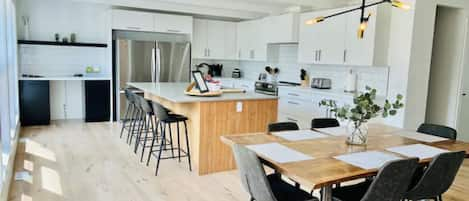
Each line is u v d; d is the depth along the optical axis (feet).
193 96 13.30
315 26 19.13
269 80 24.43
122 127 19.89
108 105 22.24
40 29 21.26
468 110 17.88
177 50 23.31
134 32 23.08
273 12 22.20
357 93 17.43
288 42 21.13
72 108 22.85
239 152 7.32
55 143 16.57
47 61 21.71
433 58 18.28
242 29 25.63
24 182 11.64
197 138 12.94
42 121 20.65
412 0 15.29
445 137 9.81
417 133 10.02
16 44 18.81
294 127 10.31
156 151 15.37
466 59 17.17
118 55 21.62
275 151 7.67
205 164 12.95
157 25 22.72
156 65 22.67
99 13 22.65
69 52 22.25
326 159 7.18
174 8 22.12
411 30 15.39
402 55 15.85
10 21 15.15
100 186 11.54
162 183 11.96
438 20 17.90
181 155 14.99
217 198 10.88
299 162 6.93
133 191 11.23
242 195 11.13
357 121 8.41
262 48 23.44
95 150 15.60
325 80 19.75
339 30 17.67
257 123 13.79
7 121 12.09
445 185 7.98
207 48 25.49
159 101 17.57
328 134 9.52
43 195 10.68
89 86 21.62
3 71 11.43
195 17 25.46
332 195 7.72
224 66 27.68
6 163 10.89
